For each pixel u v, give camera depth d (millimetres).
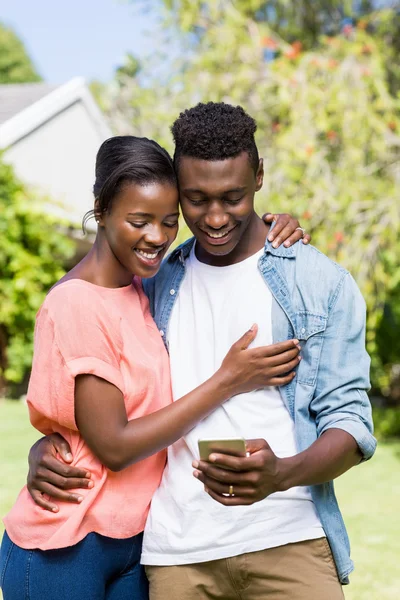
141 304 2621
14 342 12109
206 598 2436
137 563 2553
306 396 2430
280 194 8641
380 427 10367
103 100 15602
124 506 2451
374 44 9195
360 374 2418
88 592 2402
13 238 11867
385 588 4938
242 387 2379
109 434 2322
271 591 2377
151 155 2406
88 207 15602
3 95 16047
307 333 2432
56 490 2410
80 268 2545
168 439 2326
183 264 2650
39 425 2562
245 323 2477
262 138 9188
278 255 2512
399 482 7707
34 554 2422
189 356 2557
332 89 8312
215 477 2141
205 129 2318
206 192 2346
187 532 2406
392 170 8797
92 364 2326
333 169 8586
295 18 12406
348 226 8578
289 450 2422
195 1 9930
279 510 2377
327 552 2416
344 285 2451
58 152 14961
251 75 9227
